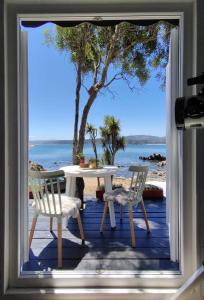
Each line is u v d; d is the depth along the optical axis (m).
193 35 1.65
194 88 1.66
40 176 2.40
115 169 3.32
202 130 1.61
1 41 1.61
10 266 1.72
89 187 4.75
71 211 2.50
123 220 3.51
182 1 1.65
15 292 1.66
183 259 1.71
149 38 3.65
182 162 1.72
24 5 1.67
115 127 4.76
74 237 2.93
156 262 2.26
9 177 1.71
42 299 1.66
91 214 3.78
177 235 2.14
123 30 3.65
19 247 1.76
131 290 1.69
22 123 1.85
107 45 3.97
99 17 1.72
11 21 1.68
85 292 1.67
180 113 1.25
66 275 1.76
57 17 1.71
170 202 2.17
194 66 1.65
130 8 1.67
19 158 1.76
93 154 4.64
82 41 3.97
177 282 1.71
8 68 1.68
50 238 2.90
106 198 3.05
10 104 1.70
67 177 3.30
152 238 2.89
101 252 2.52
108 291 1.68
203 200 1.62
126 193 3.07
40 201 2.50
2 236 1.61
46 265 2.23
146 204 4.22
